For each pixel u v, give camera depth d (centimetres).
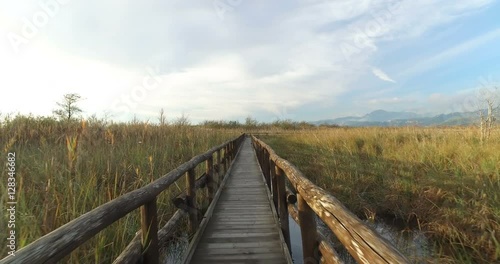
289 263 288
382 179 647
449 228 386
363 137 1095
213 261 304
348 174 709
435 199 481
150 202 213
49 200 307
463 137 827
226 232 389
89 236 128
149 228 211
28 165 436
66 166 390
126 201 169
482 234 360
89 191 343
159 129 995
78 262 247
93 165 443
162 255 357
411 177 576
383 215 525
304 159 1036
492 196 419
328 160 860
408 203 516
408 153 737
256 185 705
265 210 493
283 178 374
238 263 299
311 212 216
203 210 472
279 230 379
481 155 591
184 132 1101
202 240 361
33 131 705
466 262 319
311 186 199
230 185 709
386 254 94
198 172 671
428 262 326
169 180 252
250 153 1541
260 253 323
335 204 150
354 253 116
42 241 105
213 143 1187
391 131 1219
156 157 633
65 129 829
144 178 488
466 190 466
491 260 321
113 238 297
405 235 428
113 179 454
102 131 732
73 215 287
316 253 212
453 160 607
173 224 295
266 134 2877
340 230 132
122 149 613
